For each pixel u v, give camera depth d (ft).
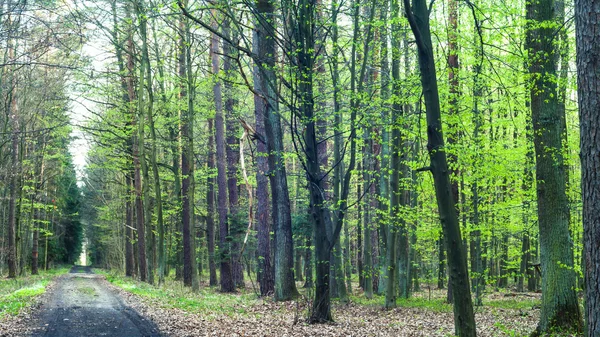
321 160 72.33
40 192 133.80
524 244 71.51
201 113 86.07
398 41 46.68
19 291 64.49
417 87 40.68
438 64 43.11
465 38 38.99
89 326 38.42
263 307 55.77
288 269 62.69
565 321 33.40
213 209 97.60
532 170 48.55
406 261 75.31
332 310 55.88
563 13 37.22
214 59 77.20
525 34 35.19
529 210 53.57
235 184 93.04
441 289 96.63
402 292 72.02
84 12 64.28
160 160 113.50
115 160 99.96
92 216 216.74
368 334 38.27
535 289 85.56
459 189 60.54
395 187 54.90
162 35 82.12
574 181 49.90
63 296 63.46
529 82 34.68
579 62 16.76
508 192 52.24
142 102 82.69
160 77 80.59
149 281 88.94
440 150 26.32
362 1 45.50
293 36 42.57
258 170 74.59
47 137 106.32
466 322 25.61
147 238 88.28
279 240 62.85
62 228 207.10
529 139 45.70
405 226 65.92
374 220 76.33
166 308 50.67
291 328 39.83
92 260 335.06
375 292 85.46
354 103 41.83
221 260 84.17
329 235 49.03
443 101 43.29
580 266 40.14
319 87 47.73
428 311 54.44
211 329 38.29
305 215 79.51
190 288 84.99
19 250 116.47
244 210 93.40
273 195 63.87
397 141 51.34
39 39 55.83
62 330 36.32
